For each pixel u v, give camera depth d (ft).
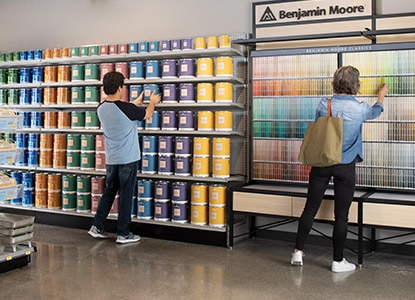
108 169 15.93
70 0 20.07
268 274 12.61
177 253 14.67
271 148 15.79
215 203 15.29
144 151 16.47
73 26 20.04
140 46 17.10
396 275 12.59
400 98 14.06
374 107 12.99
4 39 21.31
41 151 18.38
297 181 15.47
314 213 13.14
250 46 16.39
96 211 16.92
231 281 12.03
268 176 15.87
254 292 11.25
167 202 16.19
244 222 16.42
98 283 11.82
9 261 12.71
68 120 18.03
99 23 19.49
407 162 14.06
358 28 14.85
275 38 15.01
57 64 19.11
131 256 14.28
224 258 14.14
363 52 14.44
